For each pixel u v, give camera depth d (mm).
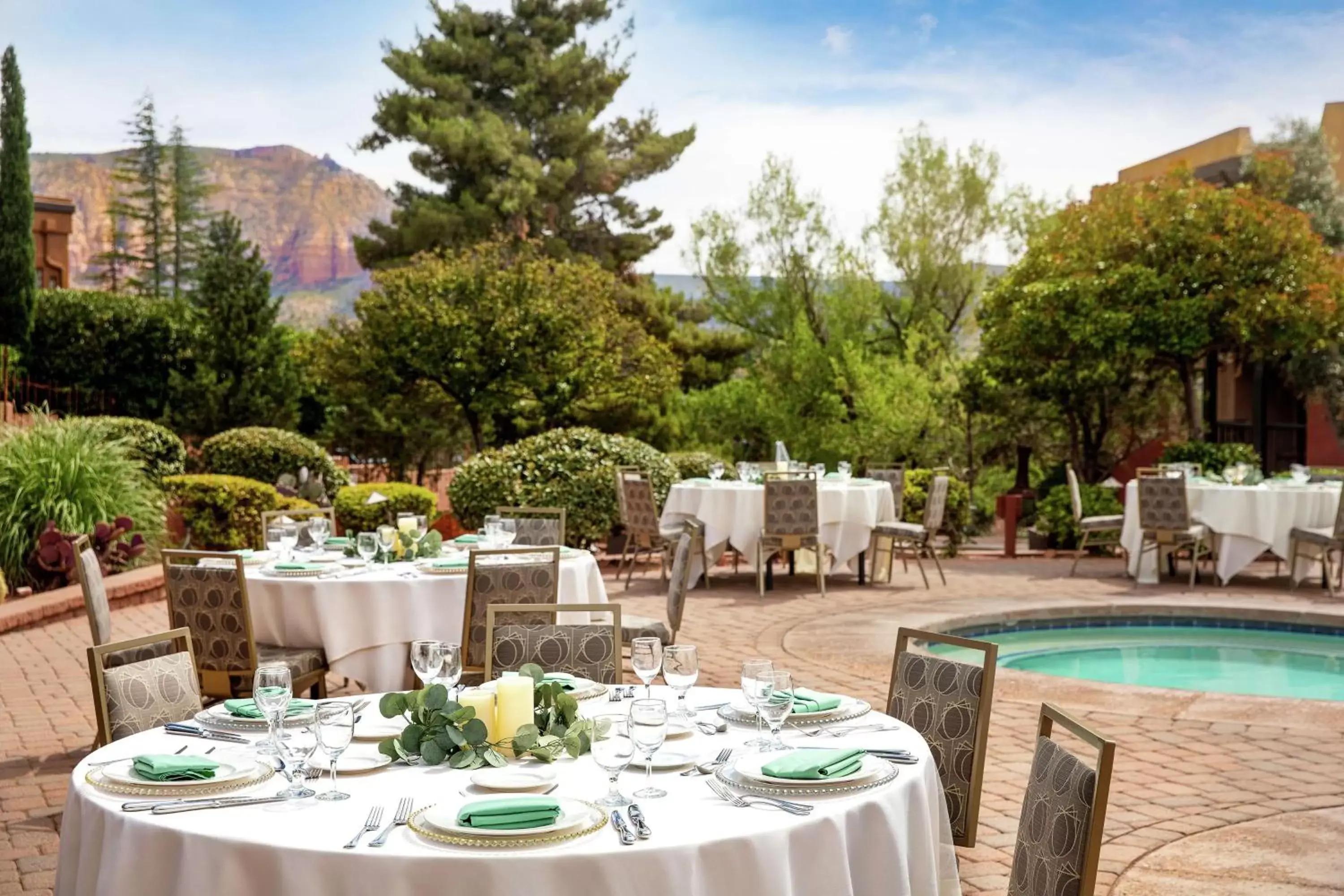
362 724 3635
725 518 12445
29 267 22250
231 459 16781
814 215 23922
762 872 2707
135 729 3967
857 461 21172
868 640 9438
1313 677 9148
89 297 23641
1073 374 17094
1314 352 18016
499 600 6516
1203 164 22922
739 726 3707
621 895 2578
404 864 2561
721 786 3033
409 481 26484
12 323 22125
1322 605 11094
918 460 20391
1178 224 15828
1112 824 5223
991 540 19359
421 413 24797
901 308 23781
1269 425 19641
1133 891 4457
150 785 3021
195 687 4242
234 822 2809
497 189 28969
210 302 21031
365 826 2742
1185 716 7039
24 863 4762
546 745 3293
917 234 22906
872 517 12695
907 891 3035
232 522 14094
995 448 20781
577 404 22828
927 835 3195
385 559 7297
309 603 6629
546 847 2617
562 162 30172
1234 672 9352
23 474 11570
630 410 24594
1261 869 4664
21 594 10922
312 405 26000
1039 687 7680
